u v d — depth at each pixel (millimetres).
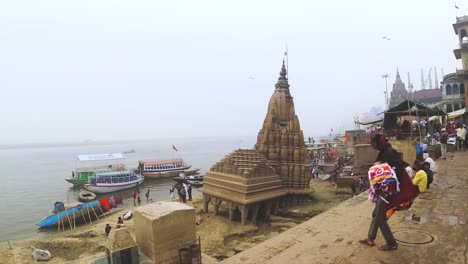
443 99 50656
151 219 8859
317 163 49469
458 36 48906
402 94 87062
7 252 22953
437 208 9461
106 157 70812
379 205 6484
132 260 8531
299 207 27359
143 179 61438
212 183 27344
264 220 25812
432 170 12953
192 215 9602
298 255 6805
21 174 85938
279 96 31438
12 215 38688
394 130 26766
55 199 49031
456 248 6359
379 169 6430
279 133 29797
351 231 8086
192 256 8992
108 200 36562
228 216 26641
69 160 144500
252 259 6859
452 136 27250
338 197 30156
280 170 28750
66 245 23953
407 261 5918
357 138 37344
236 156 27062
